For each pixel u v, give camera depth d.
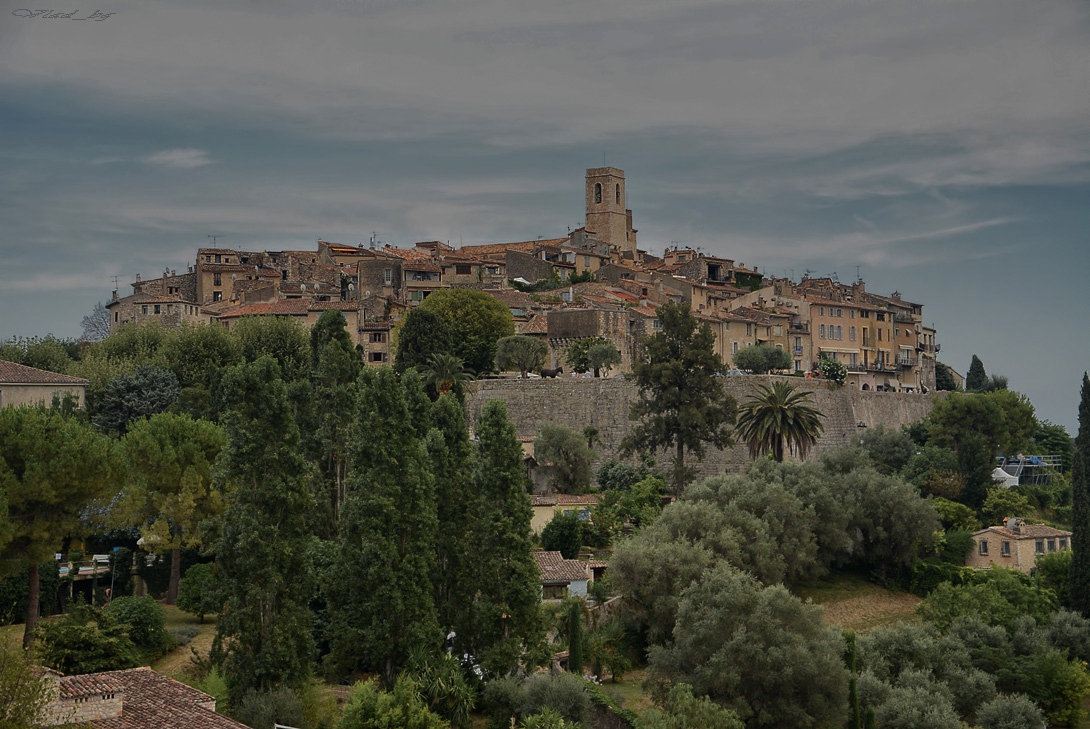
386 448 81.25
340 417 100.31
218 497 95.06
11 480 80.88
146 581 97.38
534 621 83.38
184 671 75.00
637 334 198.12
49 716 50.72
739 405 152.25
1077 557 122.19
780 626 88.94
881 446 161.00
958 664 102.88
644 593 101.06
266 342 171.62
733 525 113.62
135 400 143.62
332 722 70.94
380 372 82.88
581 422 155.88
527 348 177.50
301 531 76.25
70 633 72.88
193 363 161.62
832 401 163.38
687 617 92.56
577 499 126.81
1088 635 111.81
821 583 125.69
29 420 85.38
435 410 90.12
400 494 80.50
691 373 138.25
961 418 168.75
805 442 141.75
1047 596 121.25
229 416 76.00
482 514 84.62
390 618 77.38
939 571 126.69
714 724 78.62
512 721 74.12
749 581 95.69
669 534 109.50
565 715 76.56
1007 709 95.12
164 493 96.31
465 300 187.38
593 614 99.62
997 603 113.69
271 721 66.19
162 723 52.72
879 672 99.50
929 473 150.75
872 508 128.62
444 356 147.50
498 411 86.75
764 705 86.25
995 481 154.00
